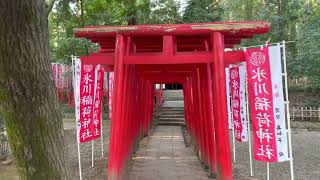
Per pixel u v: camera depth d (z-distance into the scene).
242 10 30.00
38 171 2.87
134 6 19.16
